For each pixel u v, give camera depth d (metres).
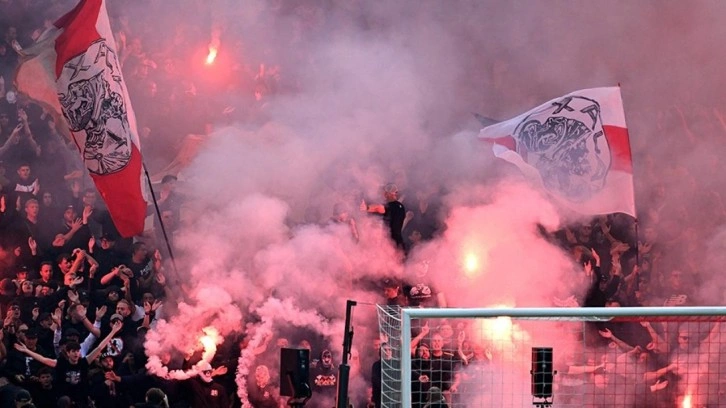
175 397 23.02
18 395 20.64
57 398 21.78
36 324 22.66
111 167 21.00
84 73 20.84
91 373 22.23
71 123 20.94
